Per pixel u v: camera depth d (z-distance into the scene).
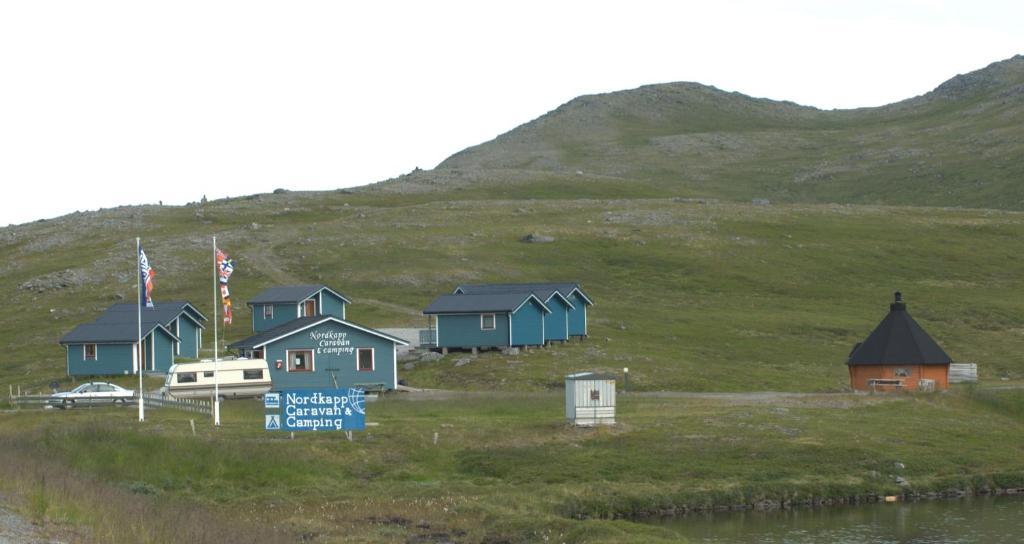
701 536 46.53
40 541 31.94
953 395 76.00
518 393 81.69
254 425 61.78
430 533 43.38
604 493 51.09
